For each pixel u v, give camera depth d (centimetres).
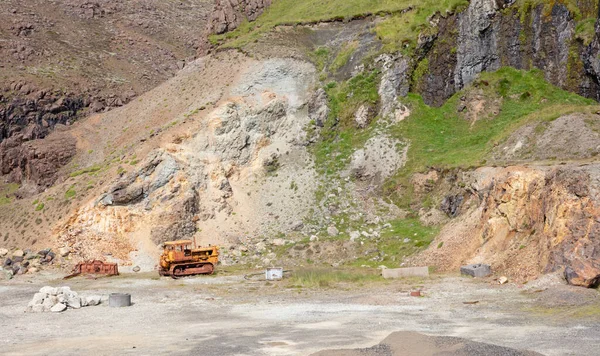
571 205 3209
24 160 7131
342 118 6153
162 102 7088
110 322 2695
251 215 5450
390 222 5056
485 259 3769
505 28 6303
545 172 3738
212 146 5850
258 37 7425
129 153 5916
